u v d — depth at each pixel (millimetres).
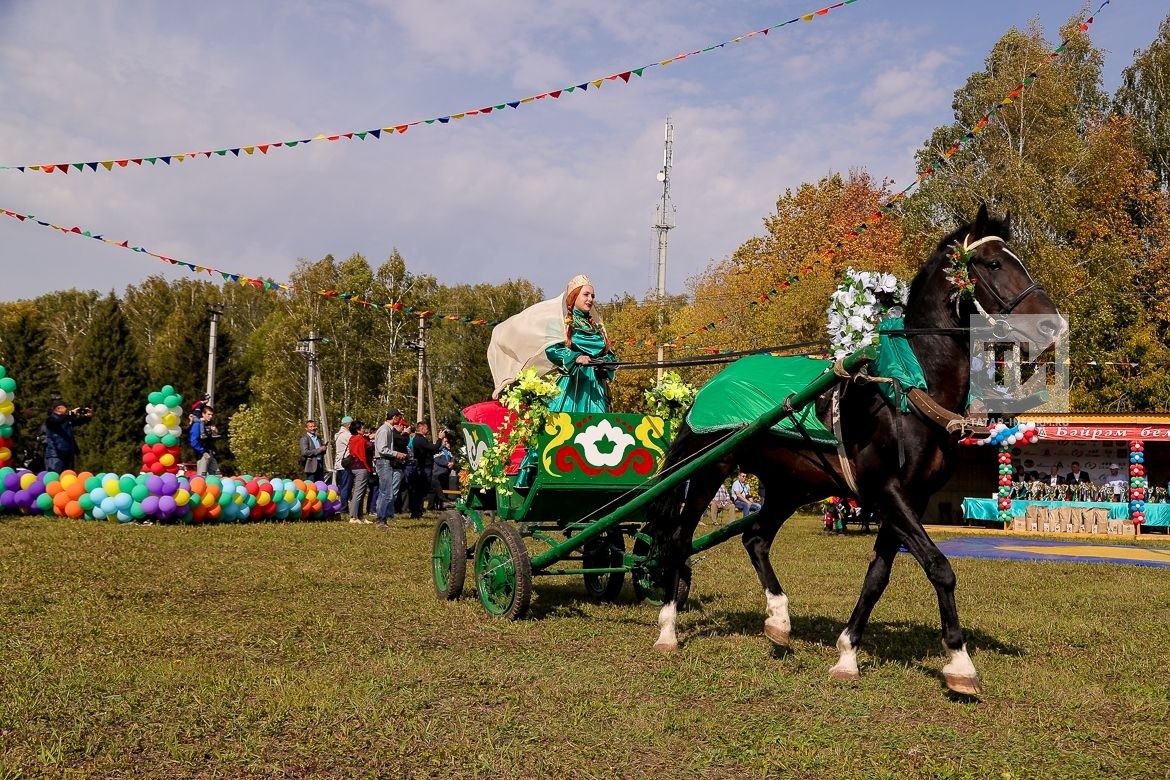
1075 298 32938
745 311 35094
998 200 32531
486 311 66812
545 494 7953
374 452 18812
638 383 40156
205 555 11414
